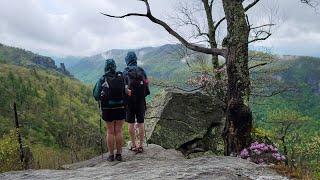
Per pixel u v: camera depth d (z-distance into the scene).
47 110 175.12
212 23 21.22
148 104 18.31
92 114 195.50
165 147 16.09
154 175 7.54
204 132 16.59
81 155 16.47
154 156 11.41
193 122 16.75
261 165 8.36
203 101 17.20
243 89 12.38
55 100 188.38
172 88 18.44
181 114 16.80
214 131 16.84
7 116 145.50
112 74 10.16
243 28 12.48
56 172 8.80
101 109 10.34
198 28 21.59
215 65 20.55
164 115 16.66
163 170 7.96
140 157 11.17
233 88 12.47
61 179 7.93
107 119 10.35
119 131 10.64
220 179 7.05
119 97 10.18
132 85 10.96
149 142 16.09
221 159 9.09
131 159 10.96
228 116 12.56
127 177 7.54
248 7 14.67
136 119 12.52
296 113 22.88
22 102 169.62
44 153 18.50
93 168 8.95
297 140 24.16
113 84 10.05
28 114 158.50
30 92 186.75
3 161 14.01
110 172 8.29
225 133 12.70
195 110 16.98
